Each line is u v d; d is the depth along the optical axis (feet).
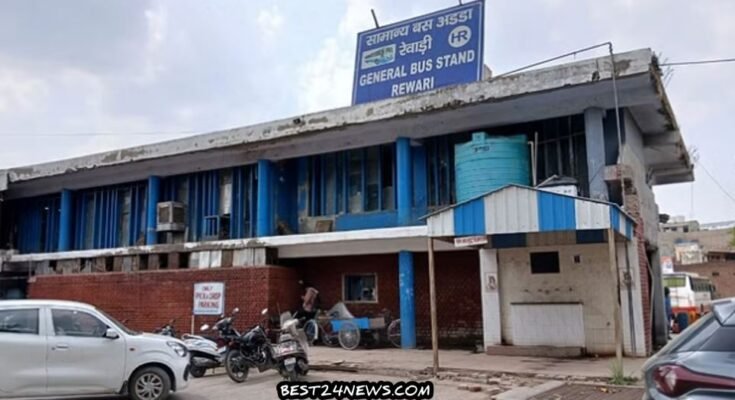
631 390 29.94
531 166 48.88
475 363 40.14
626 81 42.06
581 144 48.06
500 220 35.32
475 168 47.80
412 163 55.98
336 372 39.75
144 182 72.74
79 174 71.10
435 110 49.03
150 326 60.54
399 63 55.93
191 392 33.83
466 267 53.42
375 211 57.98
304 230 61.57
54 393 28.35
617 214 35.04
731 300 15.30
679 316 73.97
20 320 28.66
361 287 58.65
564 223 33.73
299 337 38.40
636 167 48.44
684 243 189.57
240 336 37.76
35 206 81.51
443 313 53.72
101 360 29.27
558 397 28.60
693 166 64.49
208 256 59.62
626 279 42.27
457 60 53.26
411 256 53.31
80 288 66.23
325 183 61.52
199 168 66.49
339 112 53.67
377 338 54.03
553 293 44.52
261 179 61.16
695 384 13.57
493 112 49.14
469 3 53.83
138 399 29.84
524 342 44.73
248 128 58.75
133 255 64.28
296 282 59.57
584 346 42.86
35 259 72.13
